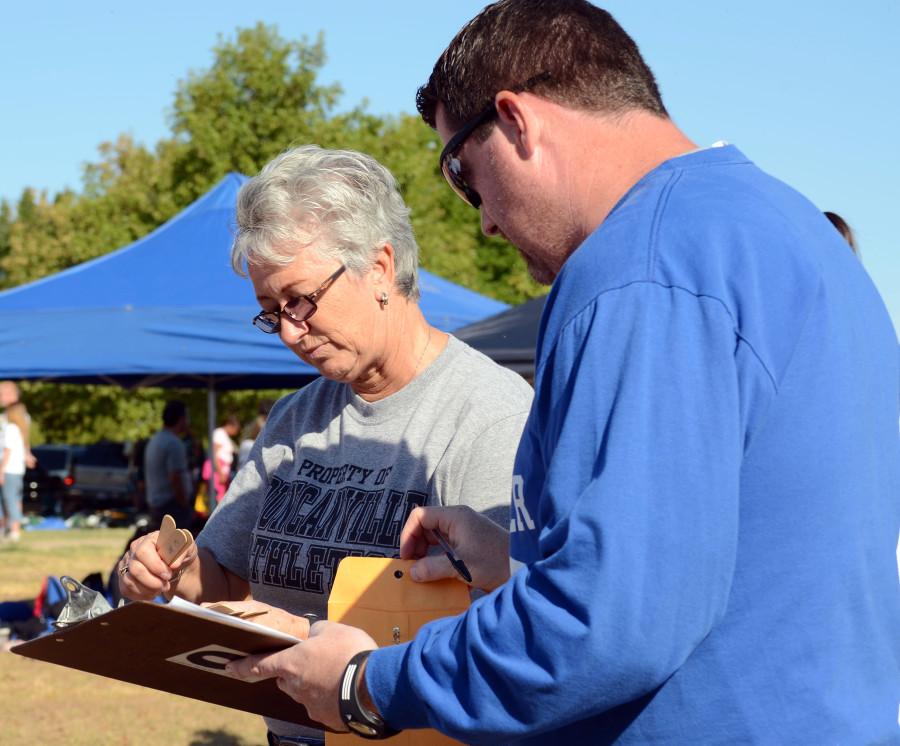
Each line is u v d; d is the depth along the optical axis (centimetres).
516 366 680
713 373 118
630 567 113
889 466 134
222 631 148
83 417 2805
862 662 126
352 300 205
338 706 141
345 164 209
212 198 904
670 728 123
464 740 127
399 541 205
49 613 754
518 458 142
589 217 142
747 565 121
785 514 120
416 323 218
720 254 123
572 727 130
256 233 202
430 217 2762
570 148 142
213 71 2598
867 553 126
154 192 2667
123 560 219
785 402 121
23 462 1580
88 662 169
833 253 133
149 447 1002
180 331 733
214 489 1076
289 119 2558
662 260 124
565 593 116
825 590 121
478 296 966
